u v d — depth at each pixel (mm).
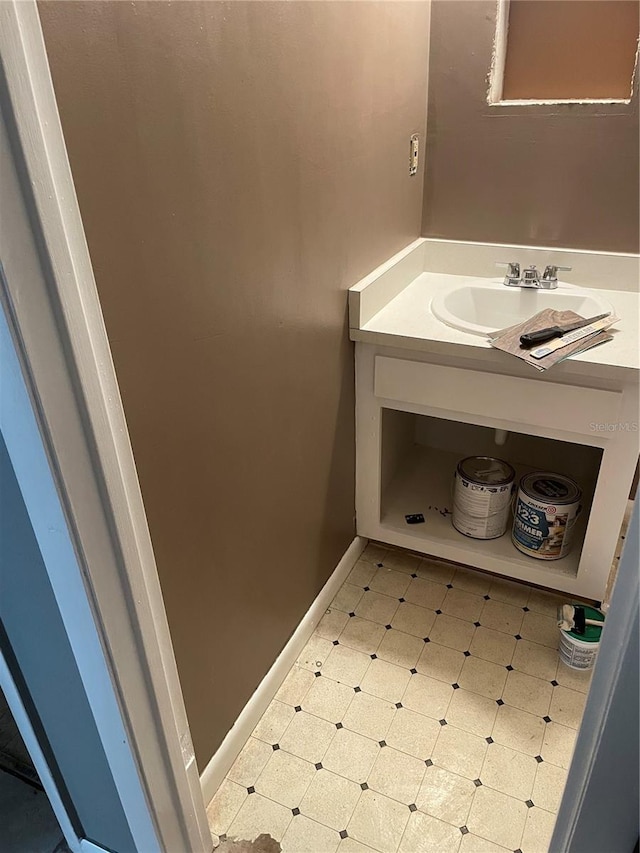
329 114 1229
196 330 980
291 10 1037
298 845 1288
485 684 1589
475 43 1600
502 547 1835
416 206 1816
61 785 1157
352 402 1676
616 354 1402
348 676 1612
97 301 739
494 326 1815
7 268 608
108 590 850
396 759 1431
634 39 1548
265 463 1284
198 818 1227
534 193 1722
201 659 1209
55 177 640
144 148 802
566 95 1659
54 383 688
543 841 1284
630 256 1688
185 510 1054
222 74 911
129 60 751
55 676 961
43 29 634
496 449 2182
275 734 1484
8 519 801
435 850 1276
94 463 772
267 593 1426
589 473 2092
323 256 1338
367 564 1952
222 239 993
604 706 687
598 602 1757
